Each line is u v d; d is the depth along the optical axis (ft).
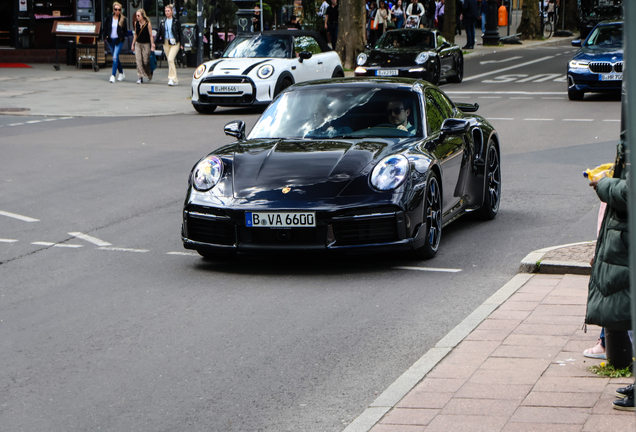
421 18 132.05
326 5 130.82
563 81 93.81
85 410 16.07
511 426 14.10
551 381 16.03
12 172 44.21
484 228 31.58
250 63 71.36
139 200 37.32
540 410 14.70
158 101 77.87
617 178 14.25
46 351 19.40
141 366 18.33
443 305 22.27
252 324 21.07
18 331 20.88
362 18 117.91
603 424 14.01
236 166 26.81
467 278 24.86
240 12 85.56
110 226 32.55
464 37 177.47
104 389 17.10
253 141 28.73
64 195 38.42
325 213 24.82
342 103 29.84
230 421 15.43
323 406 15.99
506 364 17.08
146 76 93.30
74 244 29.91
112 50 92.89
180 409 16.03
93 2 115.24
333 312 21.91
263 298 23.32
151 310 22.39
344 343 19.52
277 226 25.08
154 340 19.99
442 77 89.81
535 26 174.19
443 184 28.32
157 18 114.21
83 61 105.91
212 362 18.49
